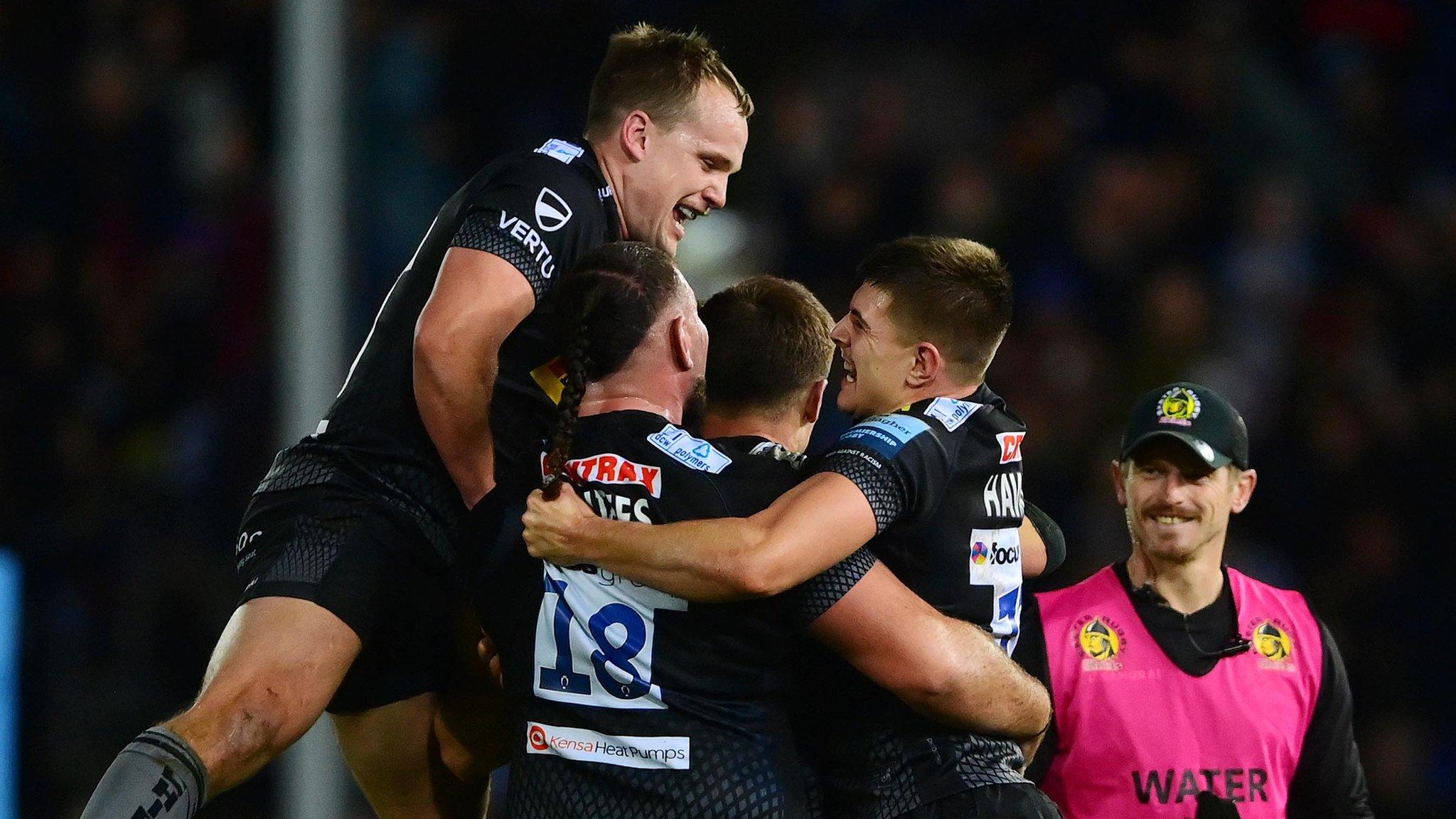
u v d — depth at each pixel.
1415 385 34.22
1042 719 12.59
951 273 12.70
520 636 12.17
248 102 37.59
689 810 11.58
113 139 35.84
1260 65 38.41
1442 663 30.95
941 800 12.05
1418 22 40.97
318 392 23.58
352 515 13.83
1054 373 32.66
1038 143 36.91
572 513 11.73
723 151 14.68
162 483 31.38
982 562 12.51
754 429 12.76
